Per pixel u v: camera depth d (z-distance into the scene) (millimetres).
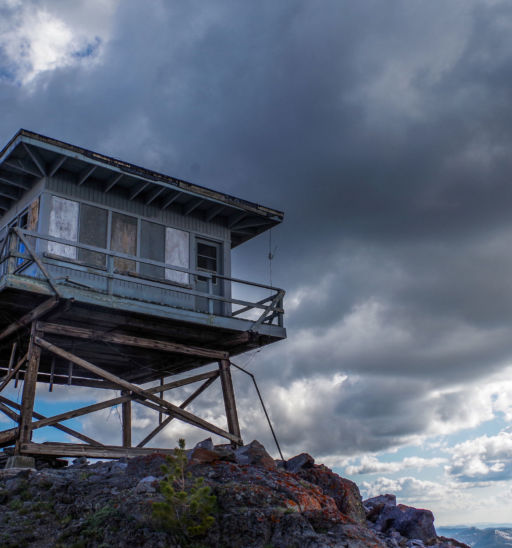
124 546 10680
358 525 11195
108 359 22469
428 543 13867
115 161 18609
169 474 11445
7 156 17844
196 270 21078
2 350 20172
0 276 16188
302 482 13211
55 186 18453
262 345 20938
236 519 11047
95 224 19031
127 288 18969
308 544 10375
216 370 20516
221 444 19359
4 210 20891
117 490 12781
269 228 23219
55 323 18312
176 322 18844
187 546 10703
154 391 18953
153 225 20406
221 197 20953
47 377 22453
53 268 17391
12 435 15898
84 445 16688
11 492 13336
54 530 11805
